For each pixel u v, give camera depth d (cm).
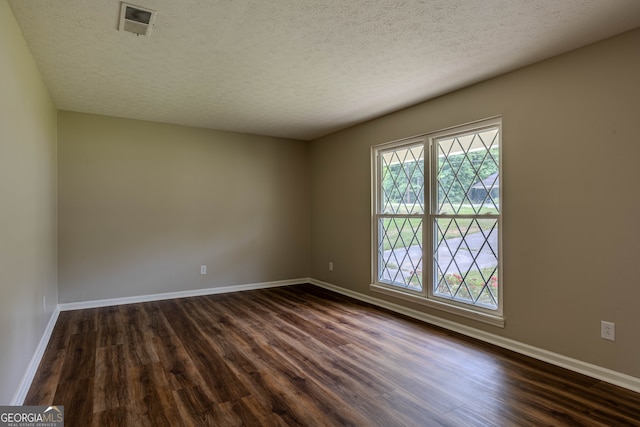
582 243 260
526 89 294
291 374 260
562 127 271
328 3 209
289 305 452
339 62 289
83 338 333
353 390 237
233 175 535
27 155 249
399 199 425
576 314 263
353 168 494
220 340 329
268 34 245
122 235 459
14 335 209
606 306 248
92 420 203
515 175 301
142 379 252
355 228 490
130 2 206
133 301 465
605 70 248
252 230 550
